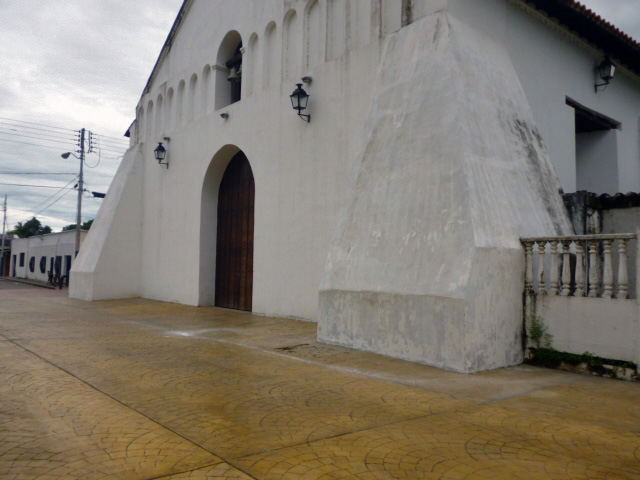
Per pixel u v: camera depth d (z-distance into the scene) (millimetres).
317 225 10992
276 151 12281
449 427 4176
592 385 5660
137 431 4047
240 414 4504
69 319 11984
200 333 9641
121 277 18156
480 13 9148
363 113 10102
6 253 50000
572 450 3682
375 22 10000
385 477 3191
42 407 4719
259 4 13266
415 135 7777
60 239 34969
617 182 13031
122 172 19359
